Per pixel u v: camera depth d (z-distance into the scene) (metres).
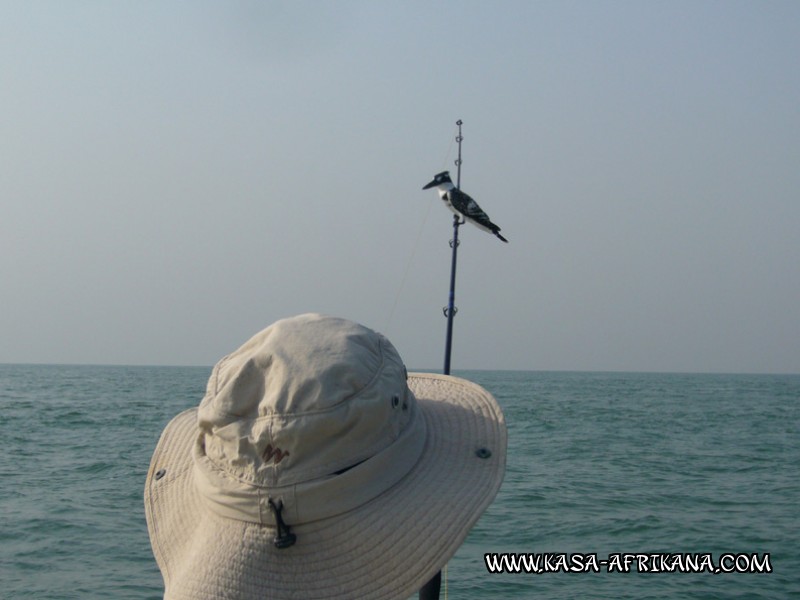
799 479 15.04
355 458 1.79
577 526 10.84
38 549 9.45
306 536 1.80
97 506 11.55
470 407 2.13
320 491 1.75
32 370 128.38
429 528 1.80
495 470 1.94
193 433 2.37
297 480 1.76
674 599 8.05
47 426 22.86
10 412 27.62
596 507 11.98
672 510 11.88
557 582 8.51
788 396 53.97
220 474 1.84
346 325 1.88
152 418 25.98
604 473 15.34
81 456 16.59
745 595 8.24
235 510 1.81
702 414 32.56
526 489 13.30
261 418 1.77
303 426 1.73
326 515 1.78
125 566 8.91
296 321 1.88
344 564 1.79
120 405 32.69
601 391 56.66
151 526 2.17
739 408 37.69
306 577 1.80
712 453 18.92
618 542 10.13
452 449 2.00
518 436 21.95
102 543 9.72
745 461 17.61
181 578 1.85
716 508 12.11
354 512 1.80
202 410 1.85
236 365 1.85
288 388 1.74
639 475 15.21
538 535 10.36
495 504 12.06
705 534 10.56
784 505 12.39
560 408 34.25
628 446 19.95
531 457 17.56
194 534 2.07
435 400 2.20
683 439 21.97
